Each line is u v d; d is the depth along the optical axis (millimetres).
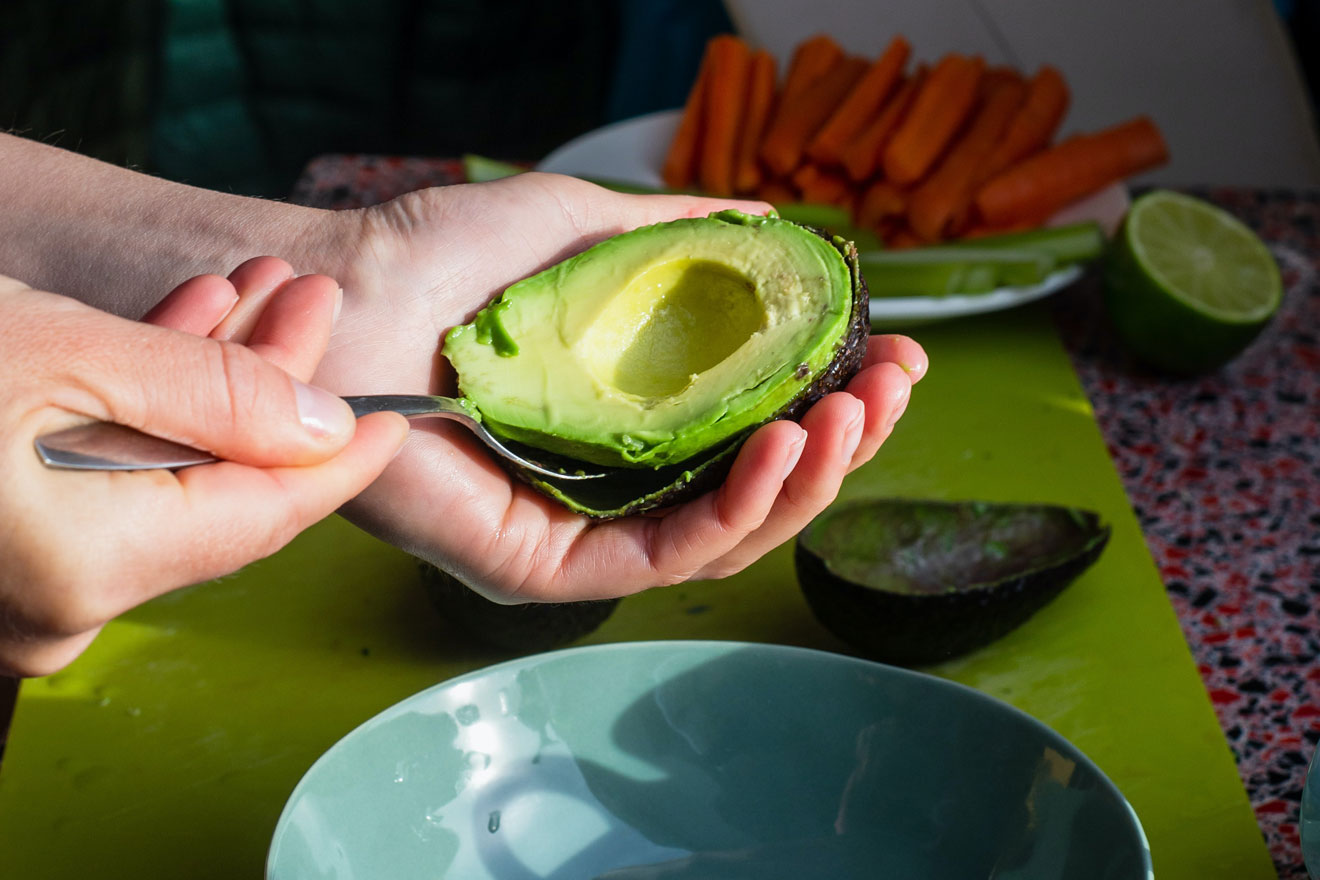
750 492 475
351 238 532
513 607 550
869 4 997
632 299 510
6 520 406
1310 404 688
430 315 530
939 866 494
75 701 558
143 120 1061
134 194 541
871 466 650
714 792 511
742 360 488
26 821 526
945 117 792
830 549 587
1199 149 1021
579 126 1147
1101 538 567
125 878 514
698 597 594
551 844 503
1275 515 631
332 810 481
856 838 502
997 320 736
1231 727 556
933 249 729
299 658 573
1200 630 586
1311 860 474
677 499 494
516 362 495
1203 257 691
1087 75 1011
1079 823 478
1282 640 582
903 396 495
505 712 508
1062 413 678
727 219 512
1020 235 736
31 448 407
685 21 1046
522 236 542
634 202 557
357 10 1021
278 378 424
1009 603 548
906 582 584
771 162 811
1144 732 551
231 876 515
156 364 416
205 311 460
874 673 510
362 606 591
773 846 503
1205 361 686
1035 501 633
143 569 418
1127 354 719
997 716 499
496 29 1038
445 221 535
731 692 516
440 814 497
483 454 510
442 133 1103
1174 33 981
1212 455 661
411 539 516
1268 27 969
